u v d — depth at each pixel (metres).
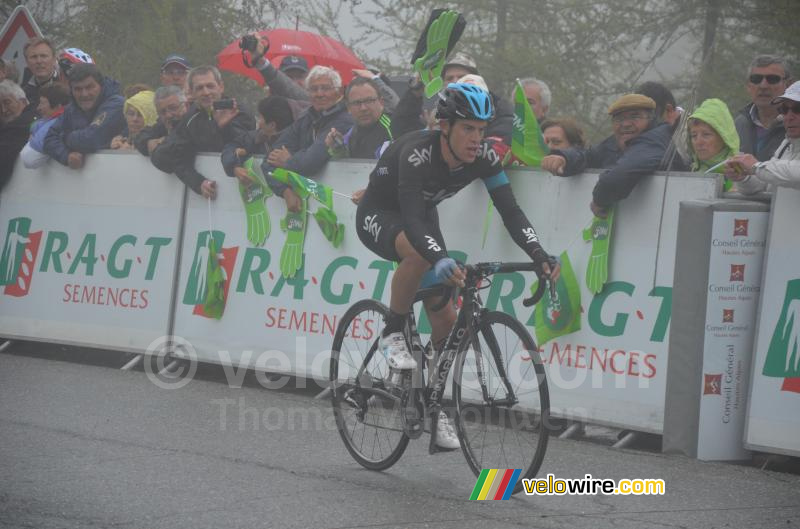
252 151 14.67
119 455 10.30
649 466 10.38
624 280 11.41
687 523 8.41
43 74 18.56
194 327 15.05
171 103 15.31
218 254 14.82
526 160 12.23
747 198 10.98
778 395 10.47
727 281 10.69
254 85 29.53
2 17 31.95
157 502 8.71
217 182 14.85
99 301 16.14
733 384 10.77
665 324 11.12
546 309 11.95
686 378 10.74
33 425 11.49
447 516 8.48
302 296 14.02
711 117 11.49
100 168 16.22
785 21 24.80
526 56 28.95
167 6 28.38
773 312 10.52
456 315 9.77
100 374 14.98
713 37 26.09
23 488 9.02
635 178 11.17
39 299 16.84
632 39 28.70
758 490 9.54
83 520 8.17
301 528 8.09
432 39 12.58
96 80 16.38
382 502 8.88
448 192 9.72
